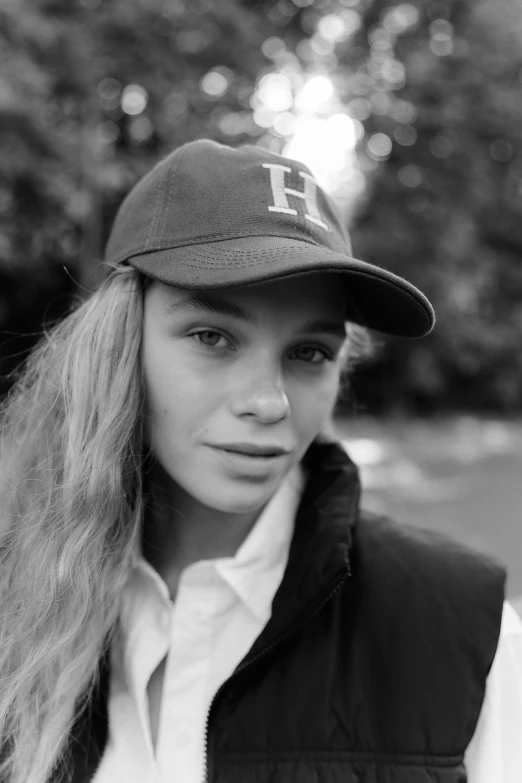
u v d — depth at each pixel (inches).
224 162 37.8
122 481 39.9
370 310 41.2
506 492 276.4
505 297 573.6
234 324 35.1
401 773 35.8
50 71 314.8
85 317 40.8
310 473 42.6
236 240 35.8
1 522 43.8
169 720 38.1
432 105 495.8
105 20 338.0
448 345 517.7
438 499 261.4
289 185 37.6
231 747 36.5
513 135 526.6
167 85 364.5
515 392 574.2
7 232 318.0
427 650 37.9
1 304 393.7
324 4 475.8
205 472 36.0
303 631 38.8
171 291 36.3
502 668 38.5
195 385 35.6
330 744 36.5
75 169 315.0
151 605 40.8
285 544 40.3
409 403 545.0
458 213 511.8
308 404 37.1
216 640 39.4
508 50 511.8
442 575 40.0
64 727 38.2
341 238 39.4
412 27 503.8
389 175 509.0
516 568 176.7
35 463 43.4
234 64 392.5
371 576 40.4
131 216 39.7
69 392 40.6
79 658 39.0
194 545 41.6
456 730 36.4
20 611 40.3
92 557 39.4
